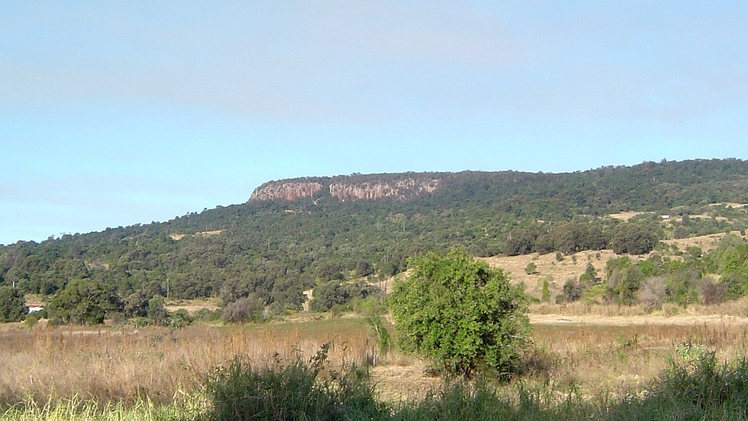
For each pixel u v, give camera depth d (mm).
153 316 38656
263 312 42156
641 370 13070
